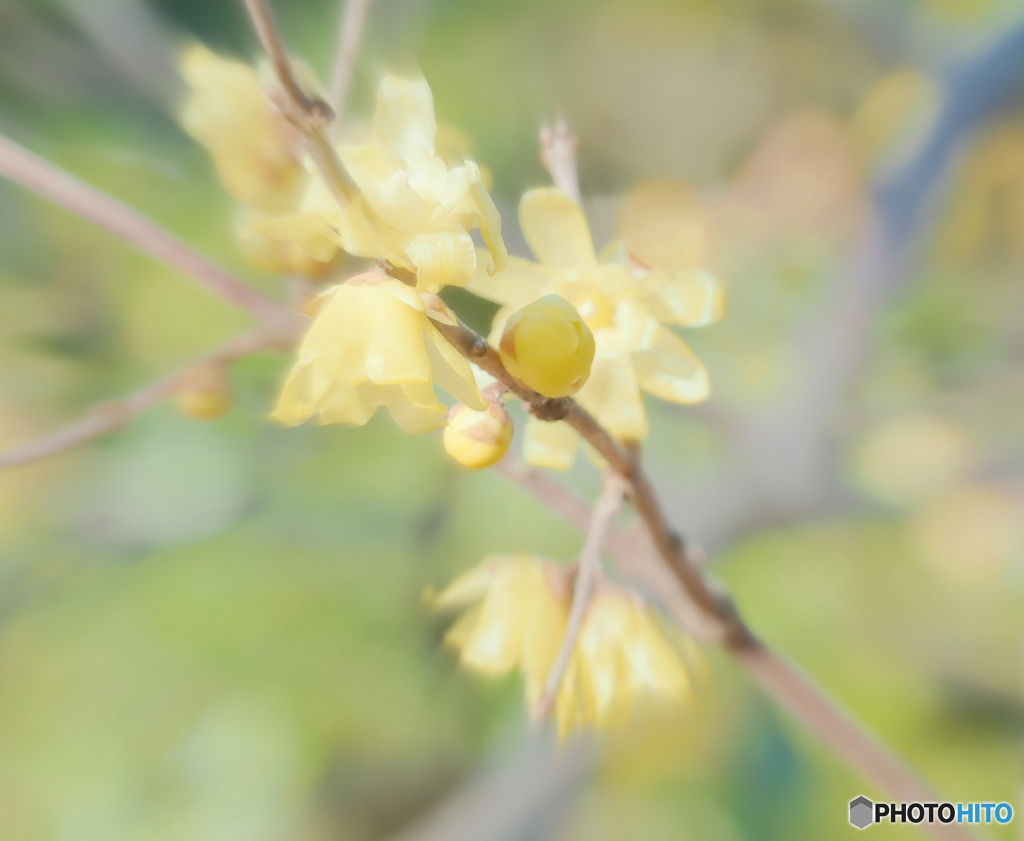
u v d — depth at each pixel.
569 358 0.31
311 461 0.64
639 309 0.33
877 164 0.81
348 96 0.34
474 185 0.31
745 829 0.62
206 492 0.62
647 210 0.83
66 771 0.64
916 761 0.60
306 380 0.31
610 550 0.36
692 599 0.35
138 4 0.53
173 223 0.54
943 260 0.75
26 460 0.35
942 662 0.66
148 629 0.62
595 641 0.34
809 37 0.88
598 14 0.82
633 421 0.33
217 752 0.64
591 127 0.87
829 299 0.73
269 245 0.33
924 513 0.69
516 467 0.36
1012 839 0.55
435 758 0.66
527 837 0.60
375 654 0.63
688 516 0.68
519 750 0.63
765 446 0.68
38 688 0.63
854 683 0.62
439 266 0.31
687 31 0.87
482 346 0.31
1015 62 0.68
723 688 0.64
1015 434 0.69
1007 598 0.67
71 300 0.60
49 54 0.51
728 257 0.81
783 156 0.86
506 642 0.35
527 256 0.55
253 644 0.62
